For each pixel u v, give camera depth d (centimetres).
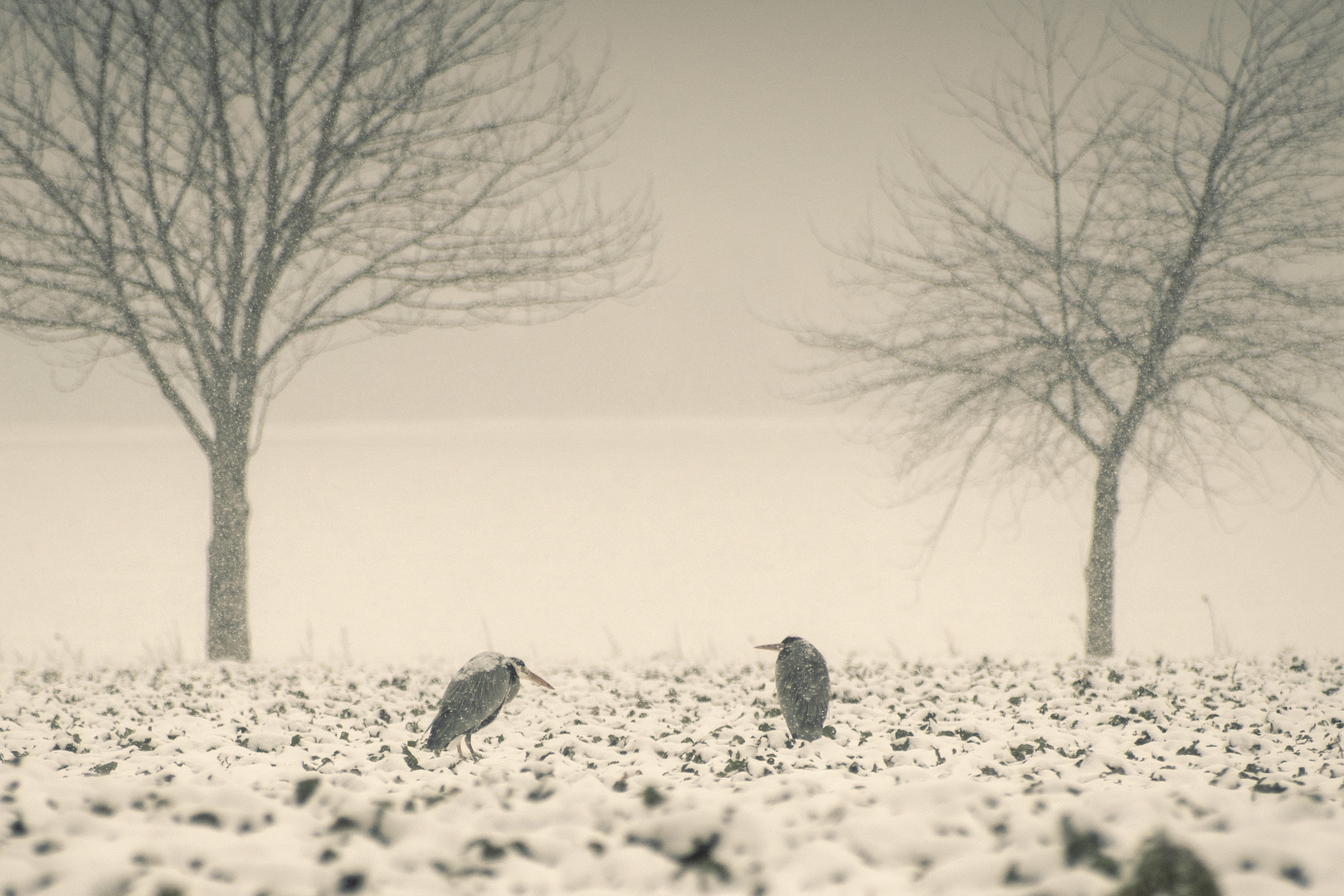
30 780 584
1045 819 508
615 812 554
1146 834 428
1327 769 698
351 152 1502
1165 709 990
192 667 1402
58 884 418
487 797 583
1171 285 1492
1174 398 1484
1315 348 1422
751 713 1026
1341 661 1380
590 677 1343
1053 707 1033
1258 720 941
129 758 762
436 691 1188
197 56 1473
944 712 1008
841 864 480
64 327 1431
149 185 1427
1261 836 454
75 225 1423
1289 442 1491
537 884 465
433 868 476
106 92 1438
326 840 507
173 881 425
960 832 518
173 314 1487
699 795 589
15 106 1402
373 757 810
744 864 484
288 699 1102
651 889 463
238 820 528
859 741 873
